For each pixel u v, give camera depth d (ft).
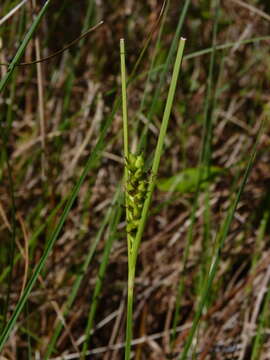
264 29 3.53
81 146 2.72
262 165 3.05
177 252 2.80
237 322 2.40
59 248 2.66
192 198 2.89
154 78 3.06
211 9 3.53
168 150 3.17
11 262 1.51
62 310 2.45
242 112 3.42
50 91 2.87
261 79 3.17
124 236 2.73
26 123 2.97
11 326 1.39
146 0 3.51
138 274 2.88
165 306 2.71
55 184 2.64
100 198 2.86
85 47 3.34
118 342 2.59
